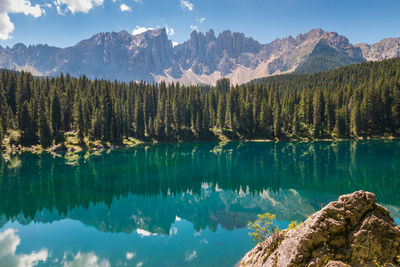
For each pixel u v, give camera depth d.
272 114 136.75
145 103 144.75
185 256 22.97
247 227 30.36
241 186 49.22
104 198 42.22
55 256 23.36
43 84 136.12
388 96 125.94
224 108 145.25
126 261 22.25
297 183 49.25
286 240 12.62
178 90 162.50
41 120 98.81
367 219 10.98
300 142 119.06
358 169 57.72
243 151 96.00
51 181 52.12
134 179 54.88
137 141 125.00
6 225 31.02
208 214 35.25
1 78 131.25
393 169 56.47
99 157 83.38
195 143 126.25
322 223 11.33
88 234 28.53
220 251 24.02
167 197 43.19
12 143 96.69
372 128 125.25
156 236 28.03
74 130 118.50
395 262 10.27
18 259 22.77
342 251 10.90
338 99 143.88
